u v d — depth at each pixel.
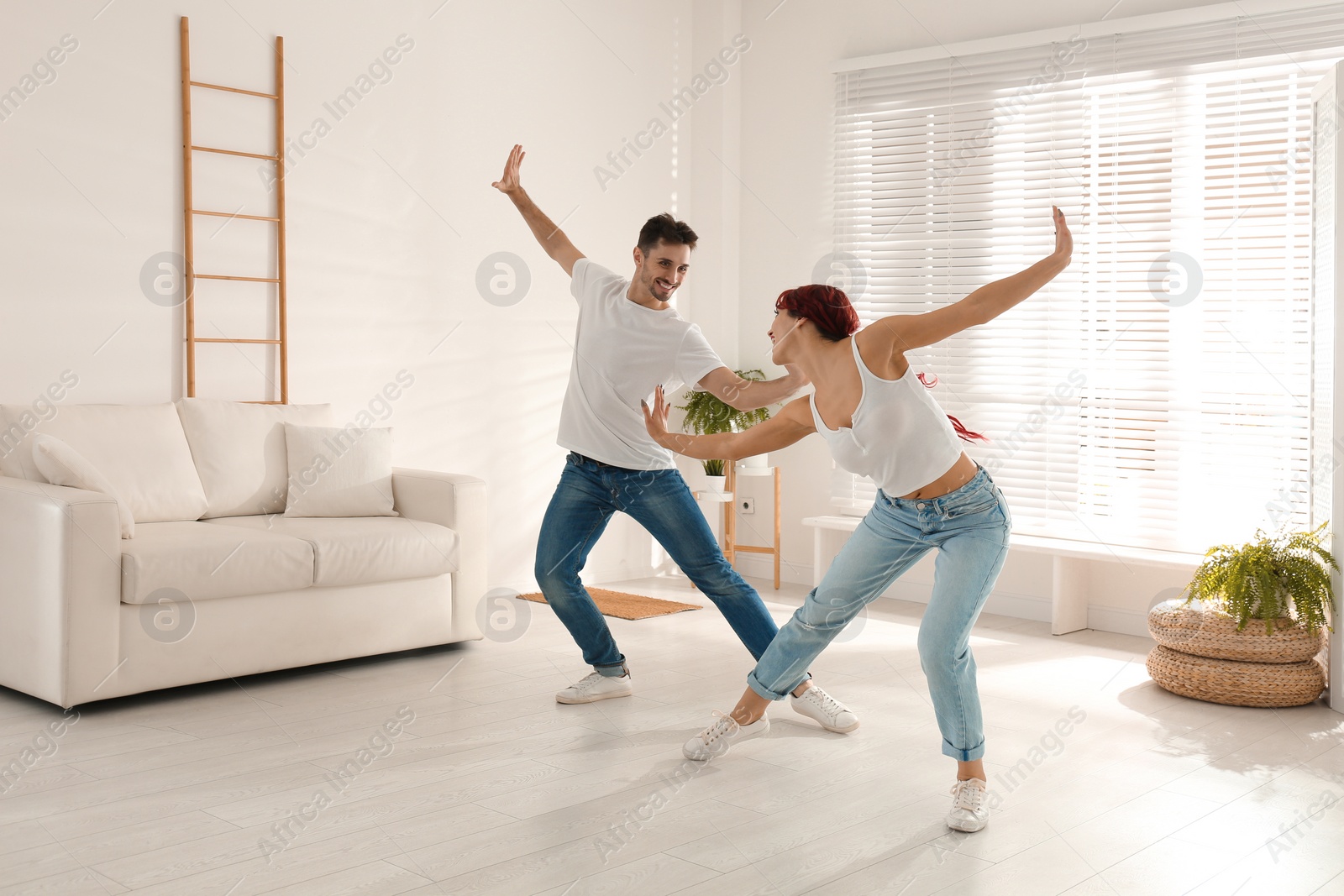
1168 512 4.77
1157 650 3.85
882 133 5.64
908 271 5.55
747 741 3.14
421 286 5.12
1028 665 4.20
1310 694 3.57
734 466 5.96
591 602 3.50
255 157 4.54
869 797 2.69
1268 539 3.80
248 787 2.72
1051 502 5.09
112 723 3.26
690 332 3.15
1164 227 4.77
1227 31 4.59
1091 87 4.96
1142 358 4.83
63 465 3.48
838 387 2.50
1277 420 4.48
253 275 4.58
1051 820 2.55
